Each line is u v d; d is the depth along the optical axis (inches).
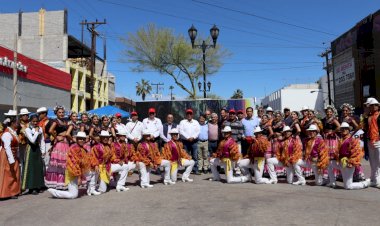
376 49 906.1
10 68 933.8
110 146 354.0
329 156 354.0
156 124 489.1
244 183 390.6
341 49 1091.9
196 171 472.7
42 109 360.2
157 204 288.4
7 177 318.7
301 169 379.6
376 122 346.0
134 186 389.7
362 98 973.2
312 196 306.0
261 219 233.5
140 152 373.7
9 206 292.7
